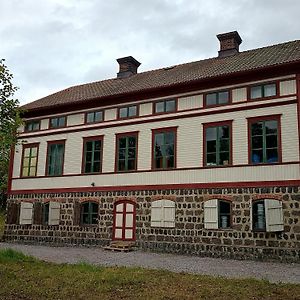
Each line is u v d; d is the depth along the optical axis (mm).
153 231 20062
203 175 19141
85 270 13102
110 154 22266
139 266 14812
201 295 9891
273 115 17797
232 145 18594
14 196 25391
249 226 17578
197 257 18062
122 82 25922
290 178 17016
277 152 17484
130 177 21344
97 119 23156
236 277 12664
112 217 21531
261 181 17641
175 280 11656
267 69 17859
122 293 10180
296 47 20703
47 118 25047
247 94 18609
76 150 23531
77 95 25656
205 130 19469
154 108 21234
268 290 10383
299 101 17281
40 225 23906
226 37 23875
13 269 13109
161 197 20141
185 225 19203
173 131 20391
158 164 20609
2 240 25156
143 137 21297
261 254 17078
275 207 16953
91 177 22672
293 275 13297
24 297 9773
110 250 20328
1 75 15094
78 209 22750
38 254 18406
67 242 22719
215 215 18438
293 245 16500
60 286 10844
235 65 20484
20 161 25609
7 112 15414
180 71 23781
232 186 18281
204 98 19766
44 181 24344
